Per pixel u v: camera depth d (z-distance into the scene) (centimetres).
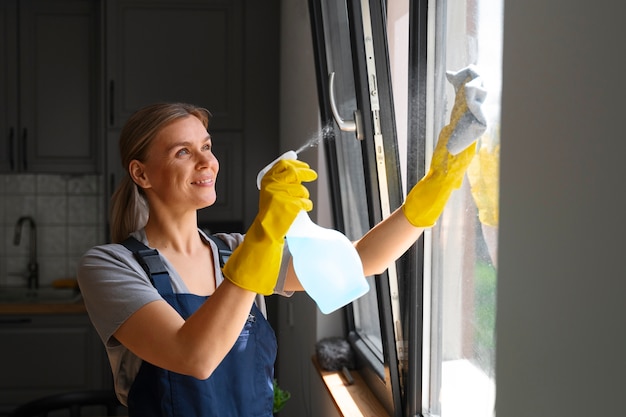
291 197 127
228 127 415
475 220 146
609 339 83
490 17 132
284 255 161
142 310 147
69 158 434
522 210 105
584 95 88
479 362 148
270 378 175
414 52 162
